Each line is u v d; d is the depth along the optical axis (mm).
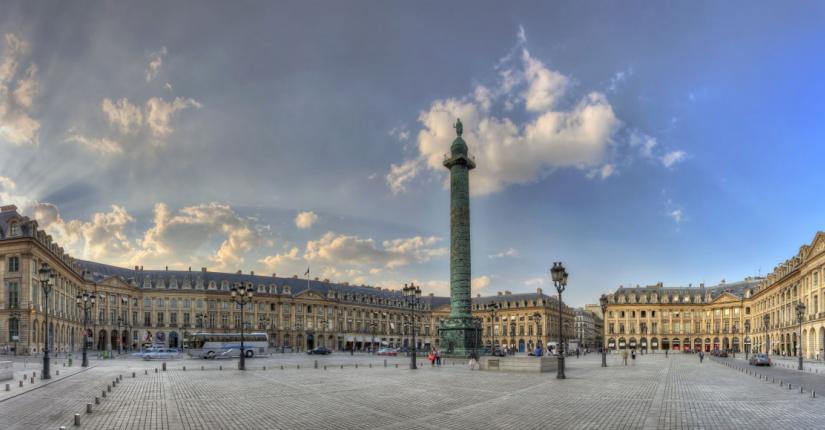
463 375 42062
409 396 27281
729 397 27359
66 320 102062
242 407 23406
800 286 97938
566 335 190250
